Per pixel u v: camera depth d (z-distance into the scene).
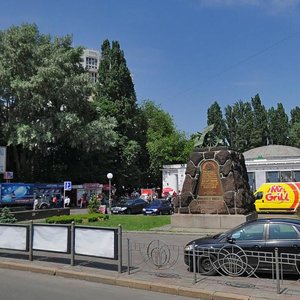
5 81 48.06
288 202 34.66
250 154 61.78
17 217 31.67
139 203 43.88
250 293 8.49
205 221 22.30
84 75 52.28
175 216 22.98
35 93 48.84
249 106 99.31
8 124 49.47
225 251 10.27
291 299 7.98
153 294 9.08
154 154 73.00
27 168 56.00
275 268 9.31
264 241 10.20
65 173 61.12
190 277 10.14
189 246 10.88
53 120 49.59
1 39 50.34
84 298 8.59
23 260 12.70
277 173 43.94
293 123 100.81
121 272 10.70
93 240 11.02
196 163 23.05
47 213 35.56
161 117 78.94
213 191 22.50
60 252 11.70
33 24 52.53
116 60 66.94
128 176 65.69
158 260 11.39
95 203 36.53
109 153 63.53
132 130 67.31
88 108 56.31
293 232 10.12
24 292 9.11
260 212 35.72
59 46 54.44
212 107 101.75
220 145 23.20
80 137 50.59
